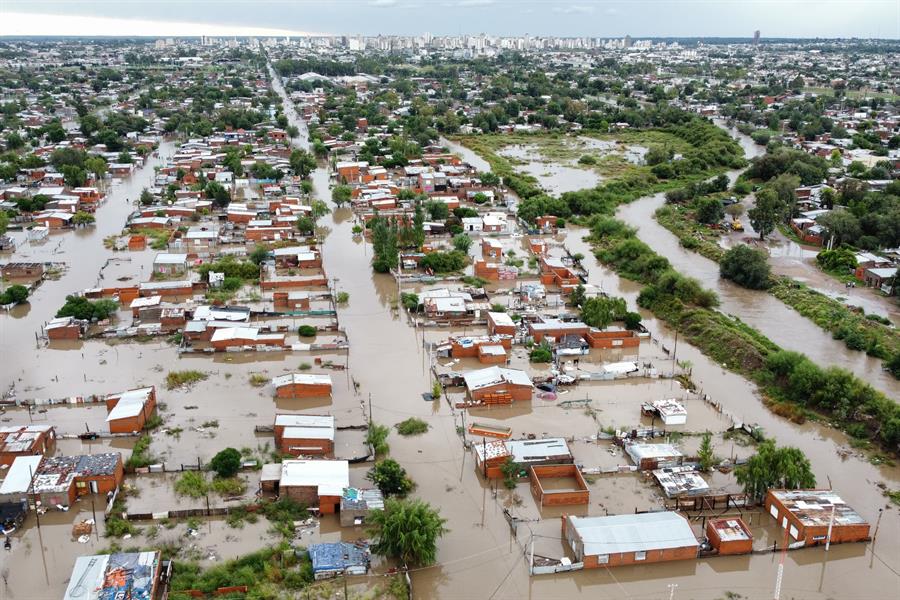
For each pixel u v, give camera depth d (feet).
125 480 287.28
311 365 390.21
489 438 321.73
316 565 237.25
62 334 413.59
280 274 527.81
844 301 498.28
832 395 350.43
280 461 297.94
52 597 227.20
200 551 248.52
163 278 512.22
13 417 331.57
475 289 497.87
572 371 388.37
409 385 370.32
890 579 245.45
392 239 545.03
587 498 279.28
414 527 243.60
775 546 258.98
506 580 242.17
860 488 294.66
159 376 374.43
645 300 490.49
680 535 253.03
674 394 369.71
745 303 501.15
